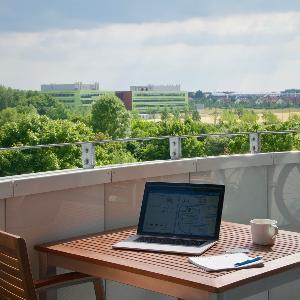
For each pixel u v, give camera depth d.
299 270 2.76
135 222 4.01
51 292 3.50
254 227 3.07
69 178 3.57
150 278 2.68
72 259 3.10
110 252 3.03
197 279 2.50
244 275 2.54
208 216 3.21
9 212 3.31
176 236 3.22
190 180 4.34
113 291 3.90
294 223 4.97
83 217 3.69
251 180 4.71
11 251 2.67
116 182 3.87
